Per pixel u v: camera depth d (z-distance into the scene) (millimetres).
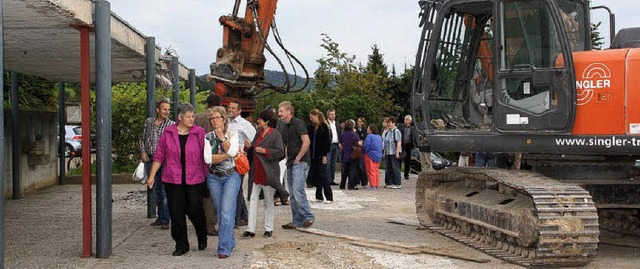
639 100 7934
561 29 8148
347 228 10625
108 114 8094
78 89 30859
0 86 5949
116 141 19797
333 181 18453
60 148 17734
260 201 14406
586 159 8508
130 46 9961
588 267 7781
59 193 15453
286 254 8430
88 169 8211
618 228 10594
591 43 9000
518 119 8320
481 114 9219
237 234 9906
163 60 12812
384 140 17797
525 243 7754
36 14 7133
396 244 8984
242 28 14188
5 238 9523
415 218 11742
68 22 7711
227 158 8211
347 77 35375
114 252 8523
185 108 8070
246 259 8102
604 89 8055
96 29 7918
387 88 38188
